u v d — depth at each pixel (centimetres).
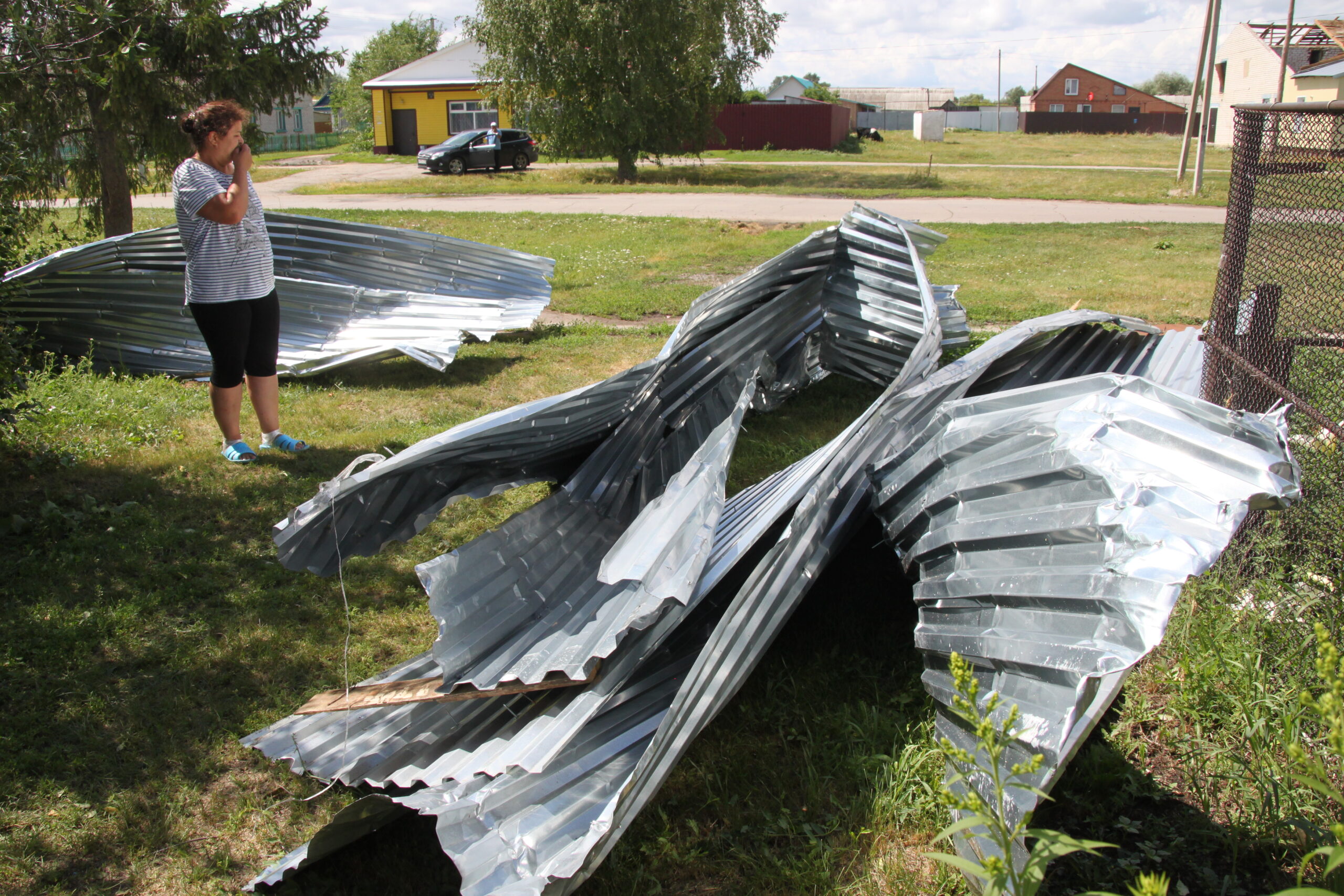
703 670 297
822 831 304
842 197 2355
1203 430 296
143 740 350
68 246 1212
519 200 2311
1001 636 286
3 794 321
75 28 914
